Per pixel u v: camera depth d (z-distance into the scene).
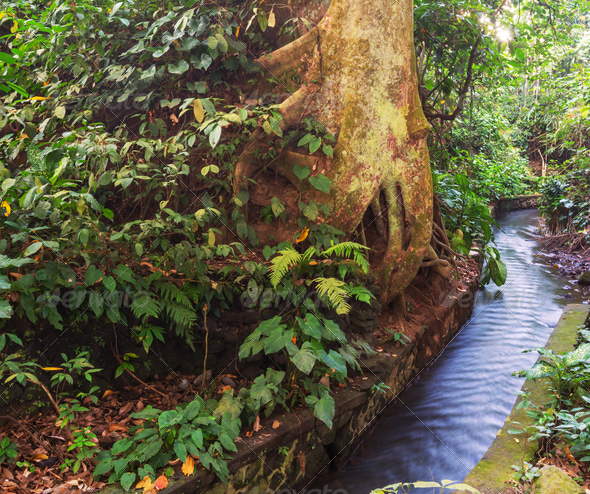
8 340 2.15
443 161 6.73
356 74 3.35
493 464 2.29
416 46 5.28
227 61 3.28
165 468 1.95
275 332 2.44
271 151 3.42
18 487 1.81
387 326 3.75
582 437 2.20
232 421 2.16
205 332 2.73
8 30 3.68
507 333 4.61
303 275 2.92
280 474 2.30
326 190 3.25
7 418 2.11
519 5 5.60
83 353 2.29
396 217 3.60
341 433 2.67
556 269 7.32
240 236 3.15
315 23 3.64
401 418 3.14
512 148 15.55
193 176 3.40
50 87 3.16
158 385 2.63
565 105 9.03
